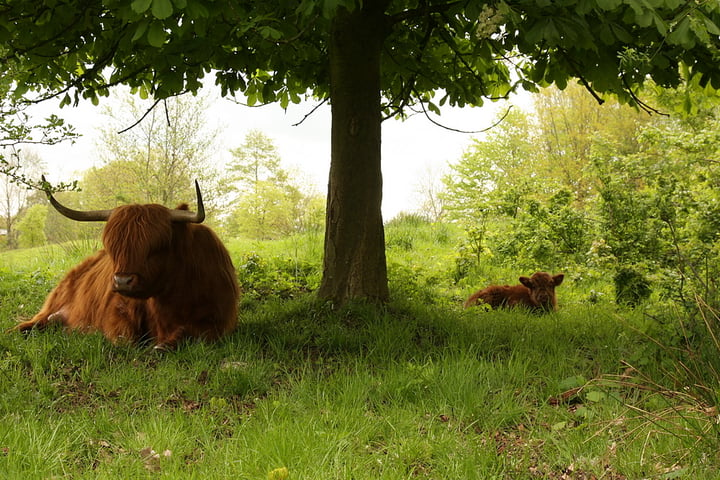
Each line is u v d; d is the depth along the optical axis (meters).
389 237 16.62
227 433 4.08
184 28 5.42
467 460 3.42
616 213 8.03
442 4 6.93
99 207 28.08
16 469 3.29
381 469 3.41
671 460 3.44
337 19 7.20
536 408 4.34
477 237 12.77
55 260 12.87
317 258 12.46
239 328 6.75
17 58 7.22
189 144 27.66
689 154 7.77
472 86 9.26
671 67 6.66
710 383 4.36
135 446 3.69
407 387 4.59
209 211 29.47
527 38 5.11
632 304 8.32
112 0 5.23
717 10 4.81
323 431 3.82
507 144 30.95
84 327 6.80
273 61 8.05
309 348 6.09
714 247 7.09
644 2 4.51
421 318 6.98
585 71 6.89
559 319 7.62
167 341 6.00
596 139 8.68
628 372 4.94
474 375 4.82
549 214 10.37
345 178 7.30
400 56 8.58
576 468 3.38
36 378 5.07
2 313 7.74
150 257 5.72
